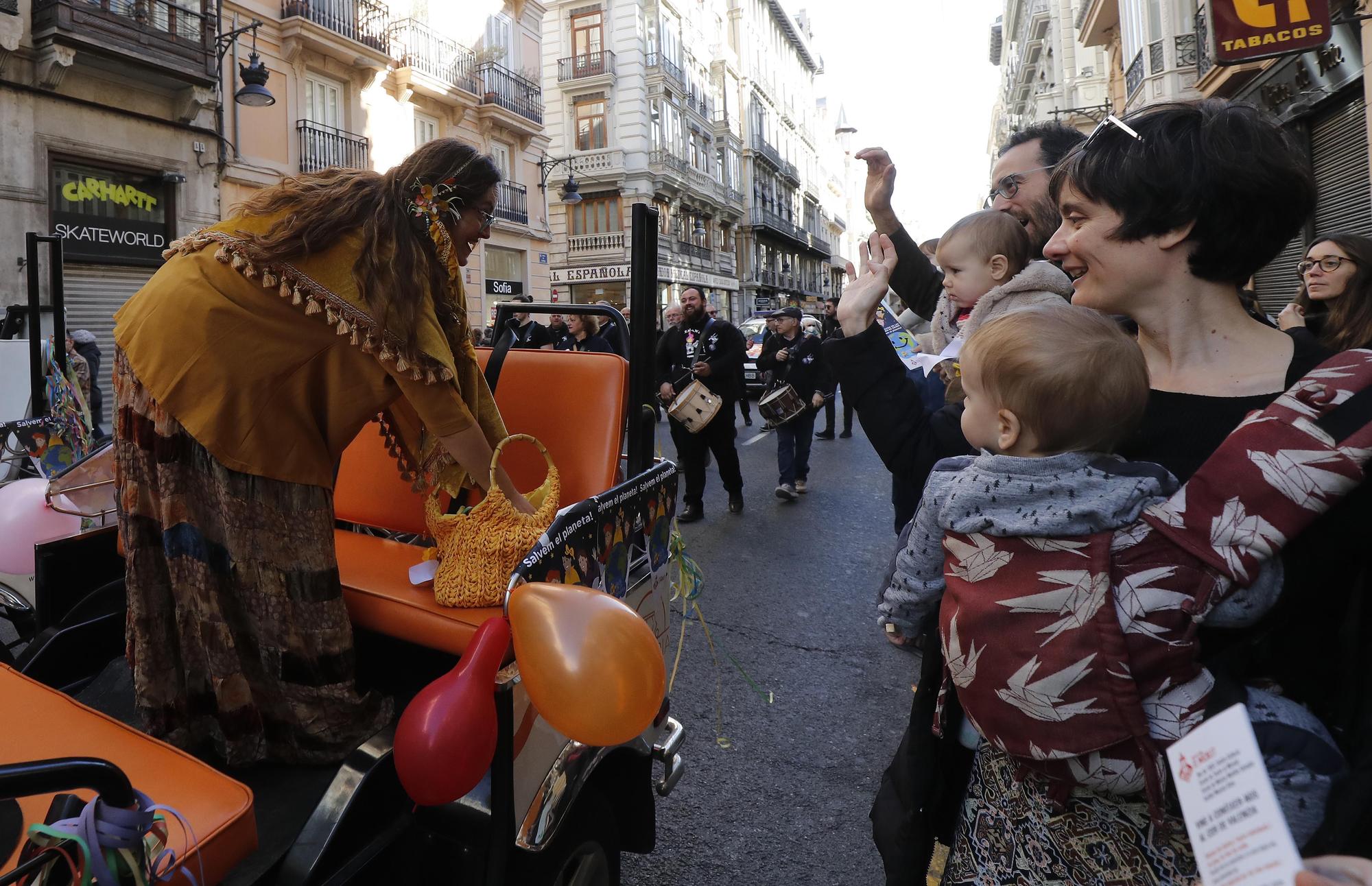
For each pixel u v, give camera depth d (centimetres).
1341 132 873
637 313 201
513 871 140
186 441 143
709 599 431
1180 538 85
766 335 824
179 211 1309
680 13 3094
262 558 145
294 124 1512
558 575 139
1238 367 100
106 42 1142
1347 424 80
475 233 166
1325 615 90
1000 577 93
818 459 888
